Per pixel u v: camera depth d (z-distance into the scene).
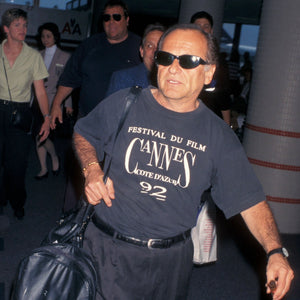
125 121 2.09
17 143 4.58
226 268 4.35
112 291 2.12
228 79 4.12
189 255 2.19
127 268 2.11
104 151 2.20
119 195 2.10
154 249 2.10
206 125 2.06
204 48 2.03
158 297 2.17
